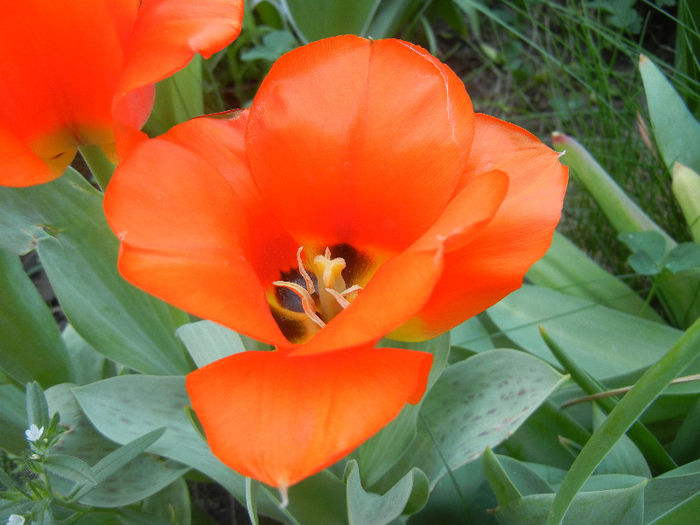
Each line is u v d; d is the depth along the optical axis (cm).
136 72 18
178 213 18
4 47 18
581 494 23
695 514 21
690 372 30
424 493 25
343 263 22
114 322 30
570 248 39
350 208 22
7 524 23
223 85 58
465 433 26
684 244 35
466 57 62
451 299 19
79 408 30
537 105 57
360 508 23
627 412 18
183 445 26
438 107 20
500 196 16
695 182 34
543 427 31
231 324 17
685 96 46
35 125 20
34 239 28
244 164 21
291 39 52
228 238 19
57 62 19
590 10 58
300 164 21
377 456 27
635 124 52
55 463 23
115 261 30
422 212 21
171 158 19
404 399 16
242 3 20
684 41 44
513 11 60
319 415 16
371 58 21
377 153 21
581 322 35
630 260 35
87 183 29
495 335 35
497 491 25
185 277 17
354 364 17
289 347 17
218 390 17
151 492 27
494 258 19
